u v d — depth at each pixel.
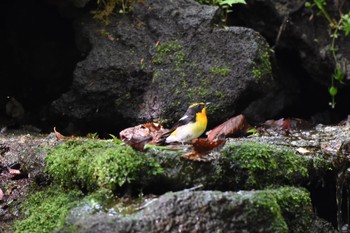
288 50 12.20
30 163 7.40
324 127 10.30
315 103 12.77
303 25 11.91
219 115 9.91
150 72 10.07
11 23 11.08
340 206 7.55
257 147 6.84
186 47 10.19
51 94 11.10
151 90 10.05
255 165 6.68
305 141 8.67
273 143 8.41
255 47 10.03
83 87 10.03
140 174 6.36
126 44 10.22
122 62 10.07
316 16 12.02
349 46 12.00
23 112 10.98
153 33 10.31
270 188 6.70
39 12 10.94
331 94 11.78
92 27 10.32
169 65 10.11
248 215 5.84
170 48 10.19
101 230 5.74
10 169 7.53
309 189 7.32
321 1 11.78
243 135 9.68
